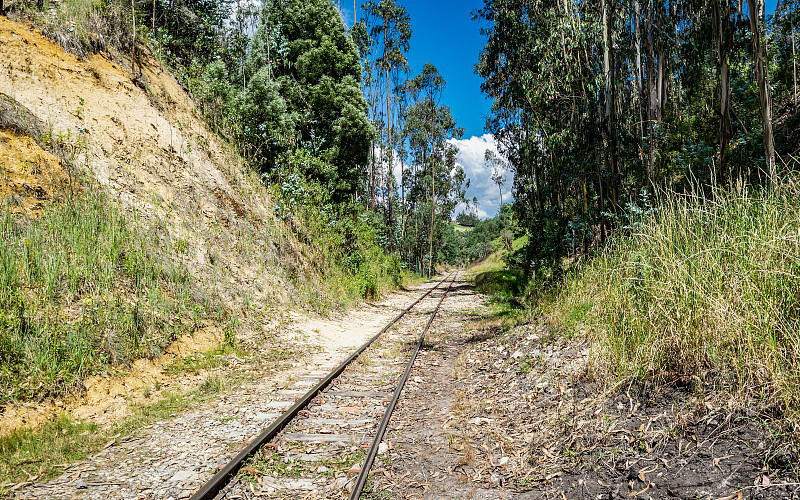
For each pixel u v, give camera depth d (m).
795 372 3.59
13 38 10.34
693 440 3.75
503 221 81.81
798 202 4.94
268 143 17.44
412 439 5.32
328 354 10.01
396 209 47.72
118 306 7.47
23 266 6.71
